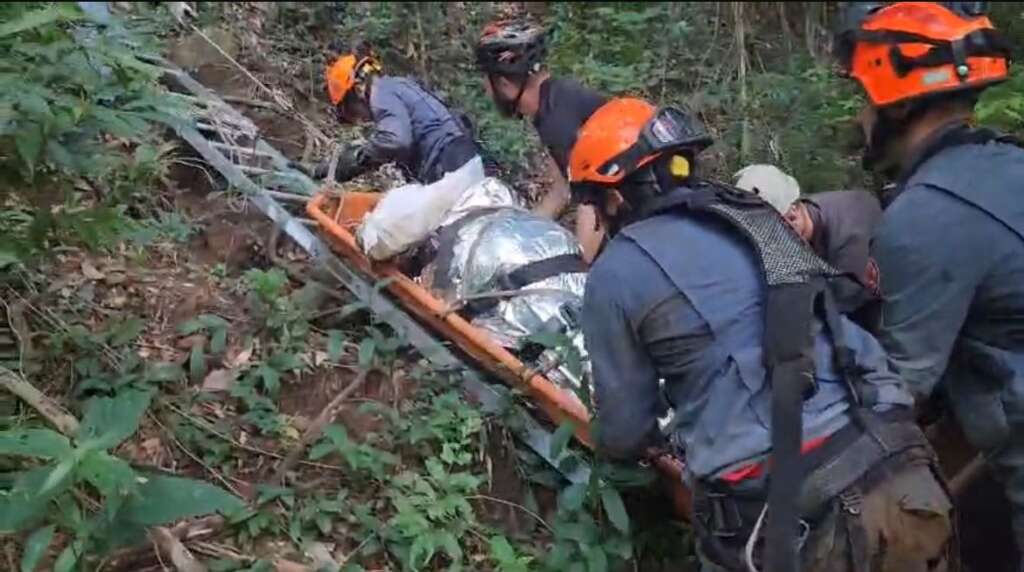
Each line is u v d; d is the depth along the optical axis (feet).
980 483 10.03
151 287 13.74
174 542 9.98
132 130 10.57
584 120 13.58
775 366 8.00
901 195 8.71
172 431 11.48
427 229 13.43
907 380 8.59
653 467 10.85
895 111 8.77
